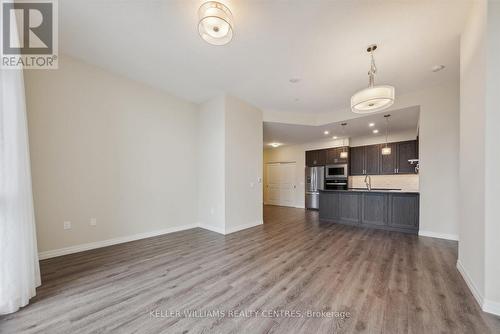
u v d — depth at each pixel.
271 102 4.52
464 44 2.20
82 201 3.00
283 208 7.62
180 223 4.24
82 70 2.99
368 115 4.57
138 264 2.57
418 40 2.42
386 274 2.31
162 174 3.96
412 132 5.88
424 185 3.82
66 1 1.90
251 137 4.62
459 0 1.87
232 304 1.76
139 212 3.63
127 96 3.48
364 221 4.61
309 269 2.44
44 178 2.68
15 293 1.66
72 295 1.89
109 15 2.08
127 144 3.49
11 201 1.67
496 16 1.66
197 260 2.71
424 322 1.54
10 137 1.68
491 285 1.65
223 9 1.86
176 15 2.09
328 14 2.05
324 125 5.34
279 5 1.94
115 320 1.56
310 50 2.64
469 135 2.05
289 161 8.20
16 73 1.74
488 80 1.68
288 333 1.43
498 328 1.47
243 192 4.40
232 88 3.82
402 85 3.61
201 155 4.52
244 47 2.60
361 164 6.73
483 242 1.70
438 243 3.40
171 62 2.97
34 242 1.97
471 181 1.99
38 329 1.47
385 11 2.00
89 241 3.06
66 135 2.86
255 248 3.17
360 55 2.75
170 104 4.10
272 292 1.95
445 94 3.62
